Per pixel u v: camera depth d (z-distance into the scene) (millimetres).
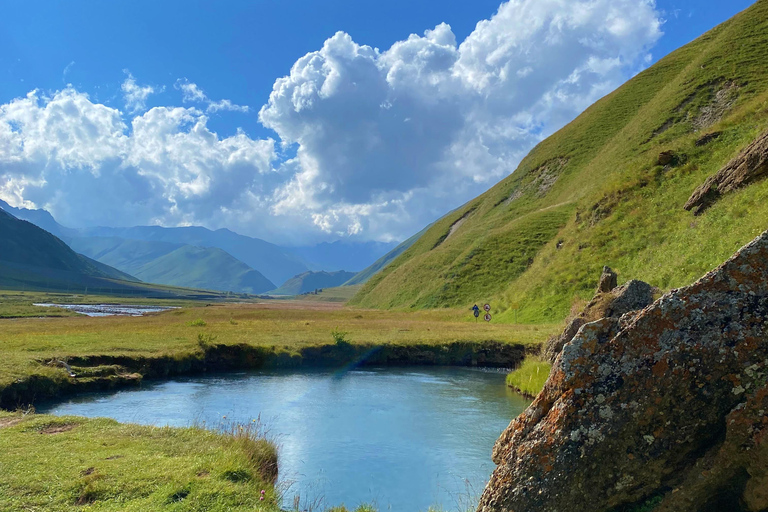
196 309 95438
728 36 79875
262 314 74812
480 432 17266
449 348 34094
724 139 42906
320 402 21609
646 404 5262
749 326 5055
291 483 12430
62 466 10367
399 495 11867
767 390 4719
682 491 4973
